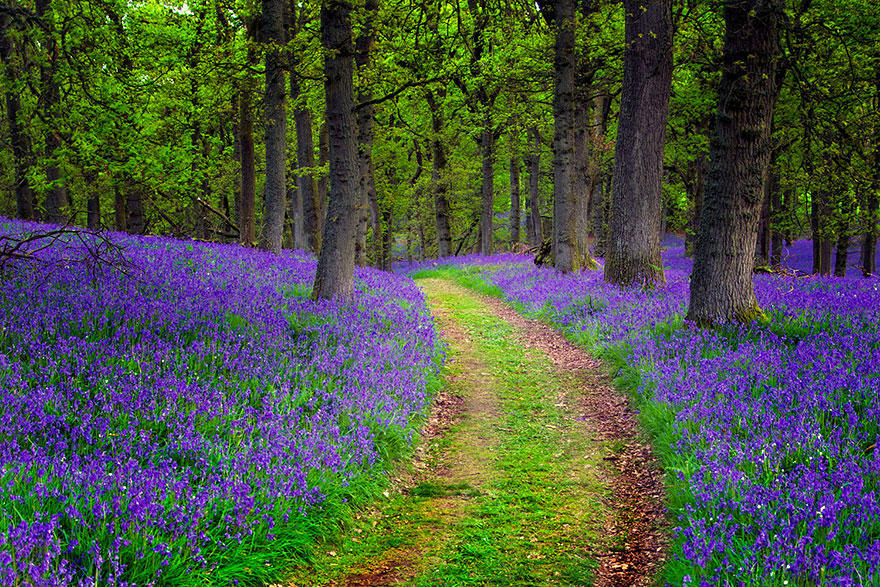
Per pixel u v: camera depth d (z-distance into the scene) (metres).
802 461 5.53
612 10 18.83
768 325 9.85
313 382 8.12
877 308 10.29
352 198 12.55
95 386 6.64
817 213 21.52
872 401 6.29
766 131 9.94
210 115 23.91
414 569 5.27
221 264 14.41
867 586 3.73
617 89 22.59
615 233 16.08
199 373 7.51
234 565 4.60
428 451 8.06
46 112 15.62
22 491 4.55
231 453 5.85
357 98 20.20
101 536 4.19
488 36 19.02
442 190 37.88
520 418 9.18
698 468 5.84
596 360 11.48
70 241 13.70
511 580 5.08
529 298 17.89
